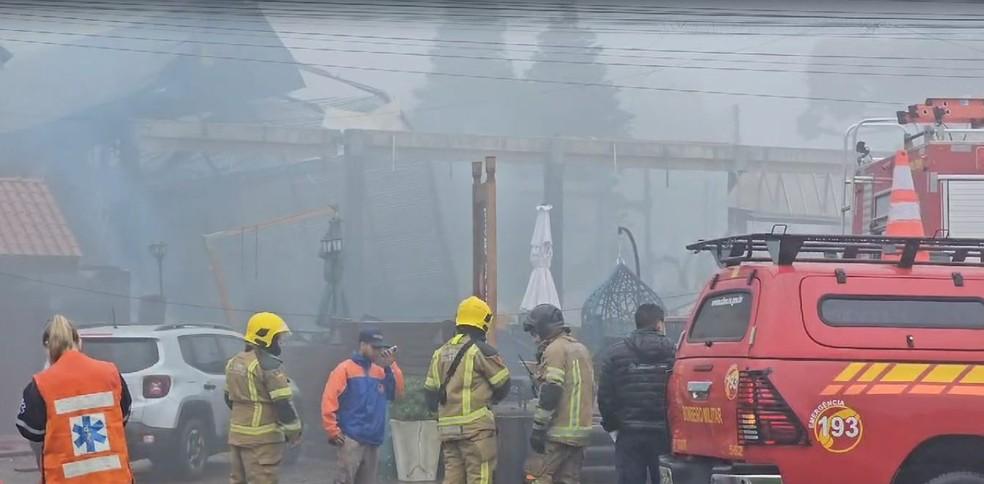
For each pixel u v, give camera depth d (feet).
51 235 70.28
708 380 21.81
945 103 37.37
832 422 20.18
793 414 20.15
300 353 51.70
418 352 46.73
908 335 20.68
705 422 21.88
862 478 20.18
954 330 20.80
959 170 34.01
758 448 20.13
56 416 19.51
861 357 20.45
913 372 20.49
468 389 25.76
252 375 26.55
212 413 42.86
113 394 20.08
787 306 20.70
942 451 20.80
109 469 19.75
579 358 26.94
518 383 40.55
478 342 26.04
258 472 26.48
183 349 42.37
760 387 20.25
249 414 26.61
